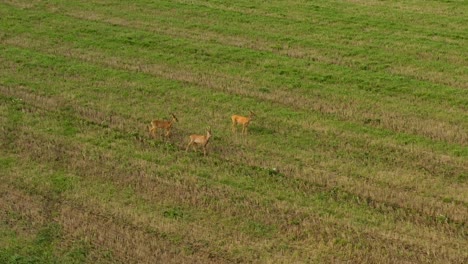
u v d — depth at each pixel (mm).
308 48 135125
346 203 82500
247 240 75062
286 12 156000
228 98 112000
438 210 81188
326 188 85750
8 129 99750
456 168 91062
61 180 86125
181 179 86875
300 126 102688
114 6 159125
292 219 79000
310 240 75250
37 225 77000
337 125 103188
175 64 126312
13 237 74938
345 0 164875
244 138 98312
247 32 143375
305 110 108500
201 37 140250
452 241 75250
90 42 136500
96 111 105688
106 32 141750
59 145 95125
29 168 88875
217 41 138250
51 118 103375
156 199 82250
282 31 144250
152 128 97312
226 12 155750
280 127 102312
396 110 108562
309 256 72688
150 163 90562
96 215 79062
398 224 78250
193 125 102000
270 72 123312
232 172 89000
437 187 86250
